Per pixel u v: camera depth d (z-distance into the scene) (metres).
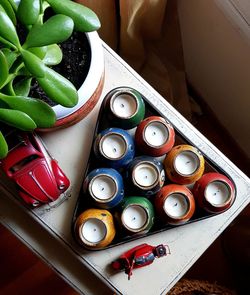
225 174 0.88
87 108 0.82
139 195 0.83
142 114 0.83
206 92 1.35
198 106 1.42
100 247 0.83
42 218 0.86
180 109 1.37
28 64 0.65
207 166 0.89
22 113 0.66
